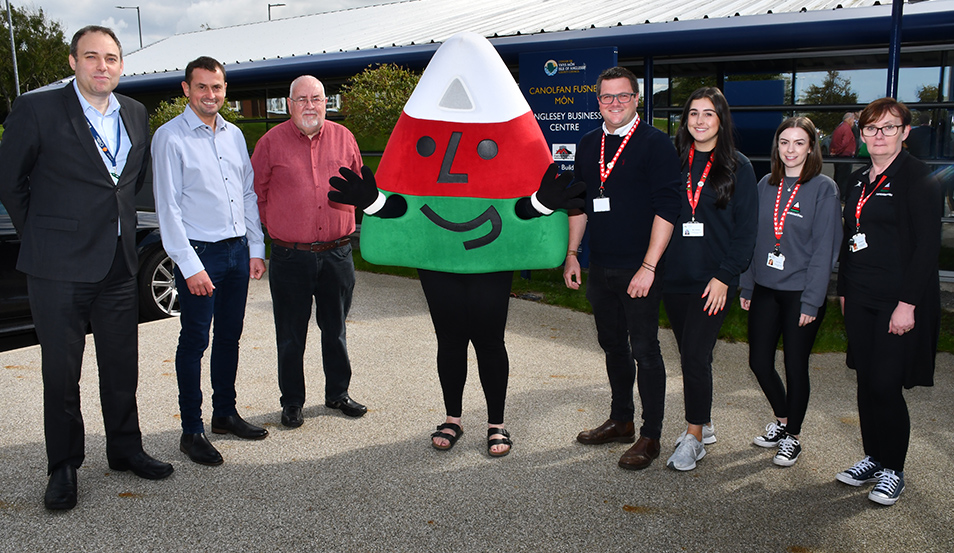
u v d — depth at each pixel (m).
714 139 3.21
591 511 2.94
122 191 3.06
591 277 3.43
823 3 7.49
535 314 6.41
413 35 10.45
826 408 4.11
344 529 2.80
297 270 3.72
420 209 3.25
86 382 4.50
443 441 3.53
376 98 8.65
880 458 3.03
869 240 2.98
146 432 3.75
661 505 2.99
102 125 3.02
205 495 3.08
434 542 2.71
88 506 2.97
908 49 7.48
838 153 8.06
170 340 5.42
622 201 3.21
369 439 3.69
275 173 3.67
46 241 2.92
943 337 5.51
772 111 8.30
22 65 38.59
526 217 3.25
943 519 2.86
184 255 3.24
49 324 2.95
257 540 2.72
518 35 8.39
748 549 2.65
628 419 3.62
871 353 3.04
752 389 4.44
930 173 2.85
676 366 4.89
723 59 8.33
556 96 7.38
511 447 3.57
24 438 3.65
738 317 5.96
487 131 3.13
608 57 7.06
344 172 3.07
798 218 3.25
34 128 2.84
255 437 3.68
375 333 5.75
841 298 3.22
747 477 3.24
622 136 3.23
